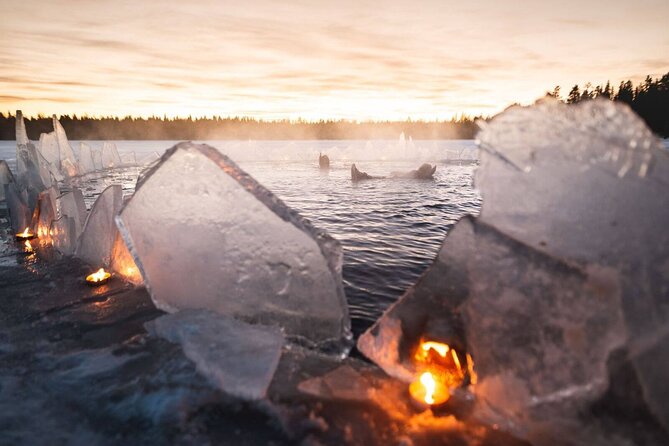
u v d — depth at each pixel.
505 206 1.73
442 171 18.58
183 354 2.27
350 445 1.64
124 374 2.14
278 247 2.39
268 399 1.91
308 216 7.88
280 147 28.94
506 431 1.72
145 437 1.70
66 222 4.53
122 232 2.80
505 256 1.72
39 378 2.14
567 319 1.57
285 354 2.32
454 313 1.91
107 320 2.85
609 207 1.51
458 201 9.98
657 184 1.44
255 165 22.34
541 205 1.64
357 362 2.29
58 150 14.74
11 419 1.81
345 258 4.86
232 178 2.40
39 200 5.21
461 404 1.88
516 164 1.70
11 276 3.82
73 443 1.67
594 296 1.51
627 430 1.46
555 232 1.61
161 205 2.62
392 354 2.11
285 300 2.43
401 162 24.30
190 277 2.68
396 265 4.59
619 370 1.47
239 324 2.48
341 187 12.86
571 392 1.56
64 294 3.36
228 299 2.58
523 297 1.67
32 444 1.66
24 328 2.74
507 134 1.72
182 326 2.46
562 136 1.61
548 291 1.61
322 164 20.19
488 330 1.77
